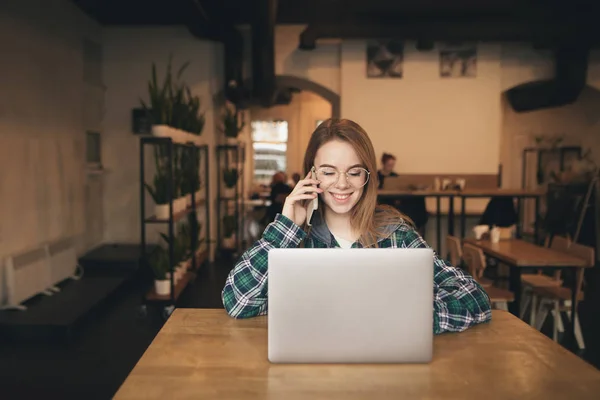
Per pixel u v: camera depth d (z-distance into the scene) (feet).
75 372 11.58
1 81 15.21
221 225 26.00
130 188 24.47
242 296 5.24
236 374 4.00
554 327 13.52
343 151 5.24
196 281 20.39
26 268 15.78
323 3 23.08
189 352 4.45
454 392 3.71
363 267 4.09
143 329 14.75
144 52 24.31
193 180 20.31
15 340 13.70
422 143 26.03
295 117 40.86
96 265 21.18
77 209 21.17
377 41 25.70
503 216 22.39
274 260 4.09
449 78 25.84
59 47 19.38
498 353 4.42
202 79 24.49
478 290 5.22
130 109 24.36
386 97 25.85
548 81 26.43
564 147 29.07
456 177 26.03
